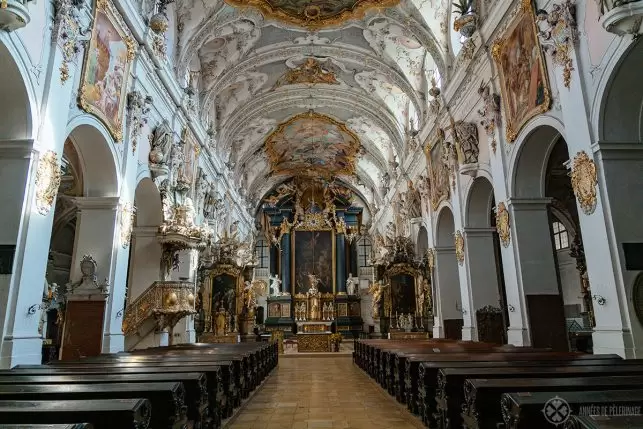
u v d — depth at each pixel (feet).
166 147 41.60
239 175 88.99
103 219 31.78
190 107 51.47
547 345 31.24
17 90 21.27
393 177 81.76
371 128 81.41
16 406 8.96
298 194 114.21
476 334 41.63
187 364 18.84
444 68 48.75
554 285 32.35
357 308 104.88
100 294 30.17
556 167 46.39
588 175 24.14
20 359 20.24
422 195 62.64
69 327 29.55
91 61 28.02
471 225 44.29
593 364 16.21
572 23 25.43
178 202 42.04
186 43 48.26
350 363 53.72
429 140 56.90
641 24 20.34
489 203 43.98
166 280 41.96
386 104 70.69
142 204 43.21
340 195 116.47
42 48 22.59
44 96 22.65
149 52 37.40
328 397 27.45
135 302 38.47
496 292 42.73
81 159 31.63
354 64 62.80
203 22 48.70
